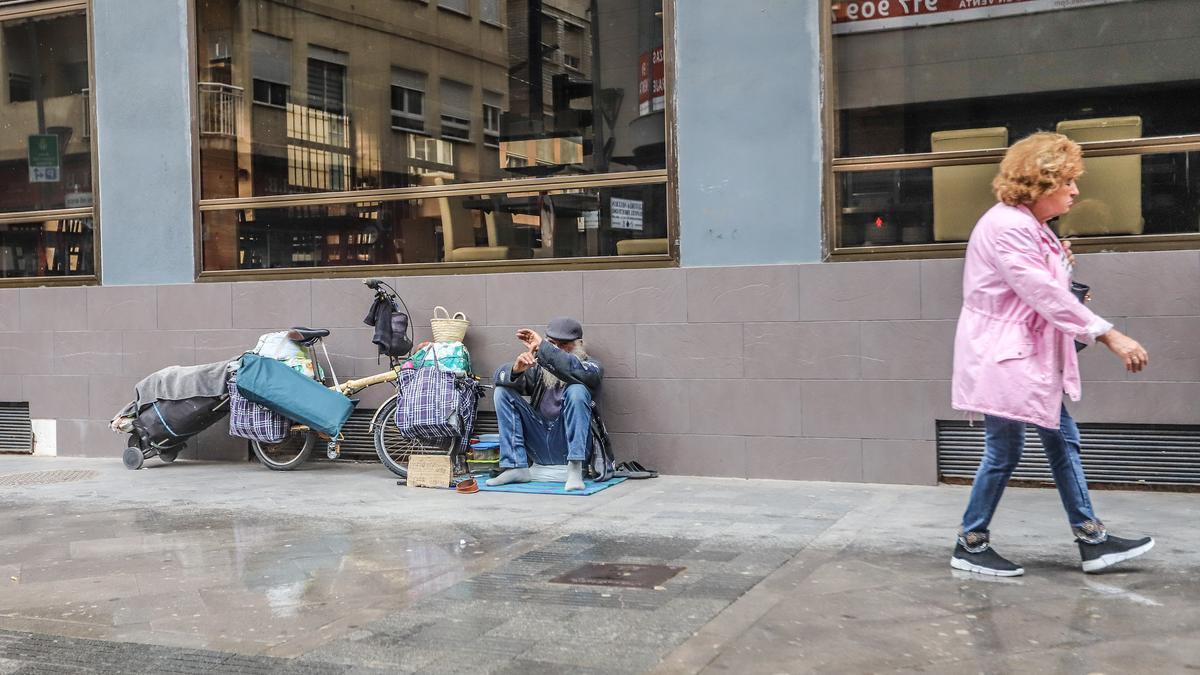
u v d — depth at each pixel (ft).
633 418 24.32
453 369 24.12
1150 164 21.27
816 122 22.98
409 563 16.44
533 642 12.47
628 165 24.71
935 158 22.50
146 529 19.51
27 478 25.81
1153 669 11.07
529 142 25.76
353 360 27.02
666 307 24.04
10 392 30.42
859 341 22.68
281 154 28.12
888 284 22.45
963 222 22.40
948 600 13.69
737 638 12.39
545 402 23.34
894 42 22.82
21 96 30.53
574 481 22.02
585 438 22.17
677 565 15.87
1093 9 21.71
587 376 22.49
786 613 13.29
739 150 23.56
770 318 23.27
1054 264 14.25
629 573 15.47
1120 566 15.17
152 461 28.45
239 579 15.74
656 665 11.57
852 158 22.97
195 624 13.60
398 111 27.17
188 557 17.22
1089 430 21.53
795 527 18.37
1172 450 21.03
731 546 17.01
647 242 24.48
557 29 25.43
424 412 23.43
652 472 24.08
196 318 28.43
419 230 26.94
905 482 22.48
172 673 11.83
